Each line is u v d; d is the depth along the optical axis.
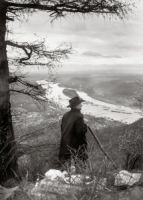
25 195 3.32
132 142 6.51
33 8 7.98
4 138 7.20
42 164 6.91
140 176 3.53
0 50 7.42
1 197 3.43
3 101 7.43
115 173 3.45
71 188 3.19
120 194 3.11
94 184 3.13
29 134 5.81
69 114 7.51
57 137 8.11
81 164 3.53
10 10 8.22
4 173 6.86
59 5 7.93
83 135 7.19
